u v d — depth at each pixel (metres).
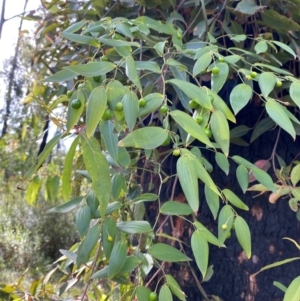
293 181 0.81
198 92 0.63
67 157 0.68
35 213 4.31
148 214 1.15
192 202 0.55
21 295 1.19
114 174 0.82
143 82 0.94
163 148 1.09
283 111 0.64
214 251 1.02
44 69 1.46
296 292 0.61
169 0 1.02
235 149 1.02
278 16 0.91
